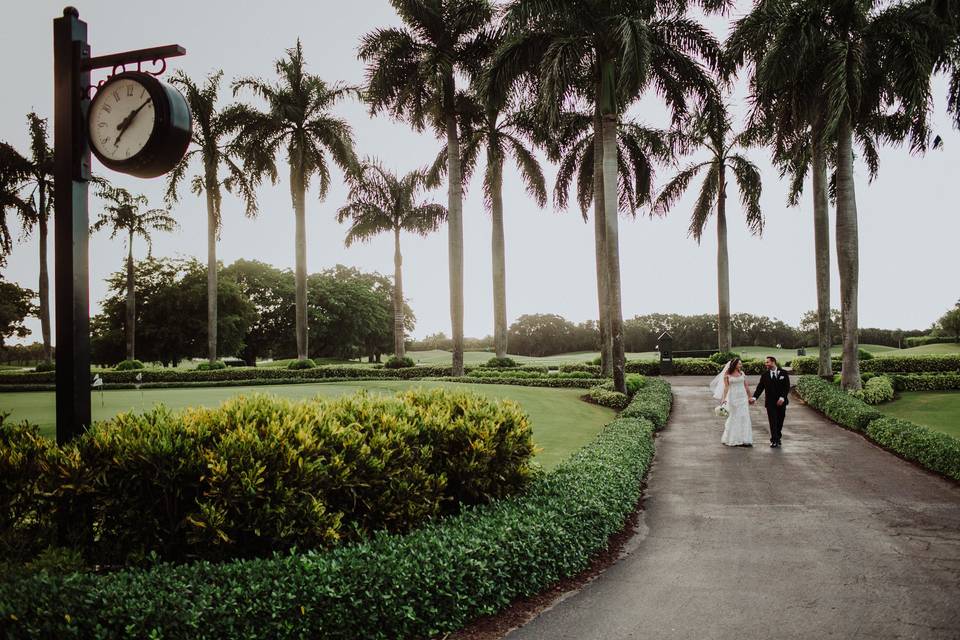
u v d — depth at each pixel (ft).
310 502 15.06
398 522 17.65
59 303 15.72
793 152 74.84
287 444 15.29
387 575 13.60
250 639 11.47
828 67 62.54
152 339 181.06
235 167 118.01
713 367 103.04
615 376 68.49
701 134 106.32
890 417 47.09
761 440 47.21
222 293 185.78
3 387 97.30
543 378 83.66
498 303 106.22
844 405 53.67
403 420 19.22
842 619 15.85
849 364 68.13
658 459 40.24
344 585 12.82
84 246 16.19
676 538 23.61
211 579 12.44
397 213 122.83
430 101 95.14
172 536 14.40
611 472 26.73
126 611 10.83
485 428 21.18
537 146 101.24
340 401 20.88
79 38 16.46
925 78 59.52
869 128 78.84
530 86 76.84
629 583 18.71
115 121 15.96
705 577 19.21
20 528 14.16
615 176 69.62
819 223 76.79
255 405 17.83
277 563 13.10
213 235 115.55
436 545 15.58
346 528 16.62
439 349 305.32
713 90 73.31
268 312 228.22
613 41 66.90
